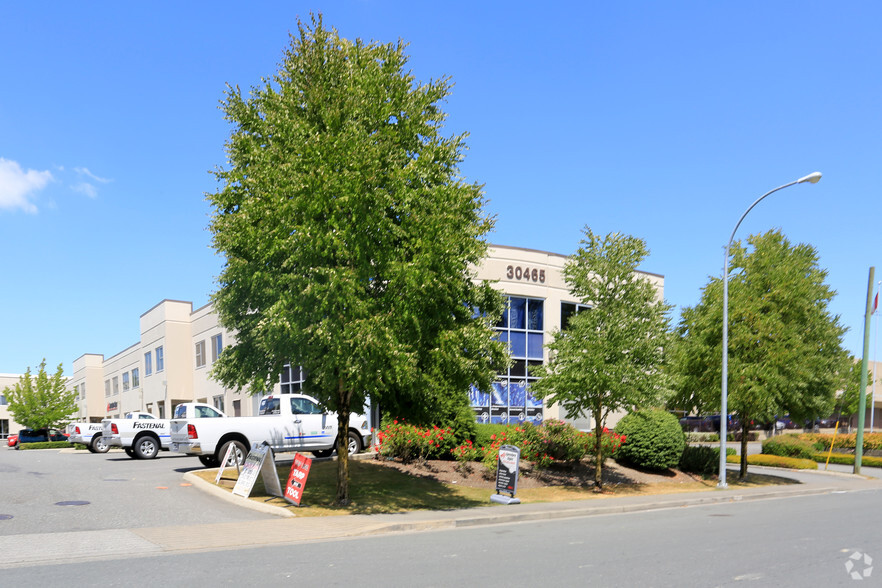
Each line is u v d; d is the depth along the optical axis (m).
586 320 17.23
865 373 25.58
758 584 6.96
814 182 17.78
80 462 21.11
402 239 12.51
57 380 48.94
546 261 28.84
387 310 12.03
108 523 10.47
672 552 8.82
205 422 17.61
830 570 7.70
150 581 6.82
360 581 6.91
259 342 12.62
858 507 14.97
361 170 11.44
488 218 13.68
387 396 14.24
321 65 13.09
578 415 18.34
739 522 12.25
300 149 11.59
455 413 19.83
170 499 12.99
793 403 21.28
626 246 17.67
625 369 16.56
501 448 15.49
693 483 20.12
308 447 19.08
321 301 11.20
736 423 47.28
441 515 12.32
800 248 22.50
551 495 16.59
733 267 21.98
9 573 7.14
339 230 11.38
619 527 11.56
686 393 21.58
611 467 20.98
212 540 9.31
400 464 18.44
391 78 13.52
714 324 20.94
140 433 22.59
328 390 12.98
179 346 39.69
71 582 6.74
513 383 27.33
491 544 9.45
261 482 15.57
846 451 32.84
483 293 13.98
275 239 11.15
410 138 13.37
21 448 41.84
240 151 13.02
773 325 20.02
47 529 9.80
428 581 6.95
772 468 27.62
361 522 11.13
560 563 8.00
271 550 8.76
